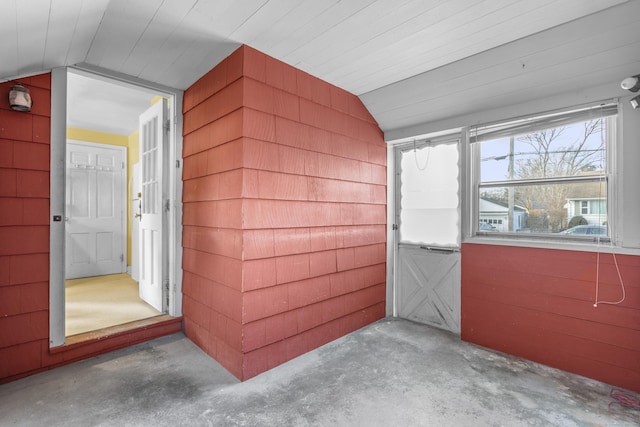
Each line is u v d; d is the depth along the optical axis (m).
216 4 1.74
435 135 3.06
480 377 2.16
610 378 2.06
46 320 2.20
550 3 1.74
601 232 2.19
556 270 2.28
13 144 2.08
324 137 2.70
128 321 2.77
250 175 2.15
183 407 1.82
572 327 2.21
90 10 1.68
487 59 2.29
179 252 2.87
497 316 2.58
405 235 3.43
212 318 2.43
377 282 3.29
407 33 2.04
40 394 1.92
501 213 2.67
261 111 2.23
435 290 3.16
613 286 2.06
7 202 2.06
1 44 1.62
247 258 2.13
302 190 2.50
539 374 2.20
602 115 2.13
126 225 5.00
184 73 2.55
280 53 2.26
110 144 4.87
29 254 2.14
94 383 2.05
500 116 2.54
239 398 1.91
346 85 2.81
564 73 2.13
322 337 2.68
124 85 2.63
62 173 2.27
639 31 1.78
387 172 3.41
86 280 4.42
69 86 3.24
